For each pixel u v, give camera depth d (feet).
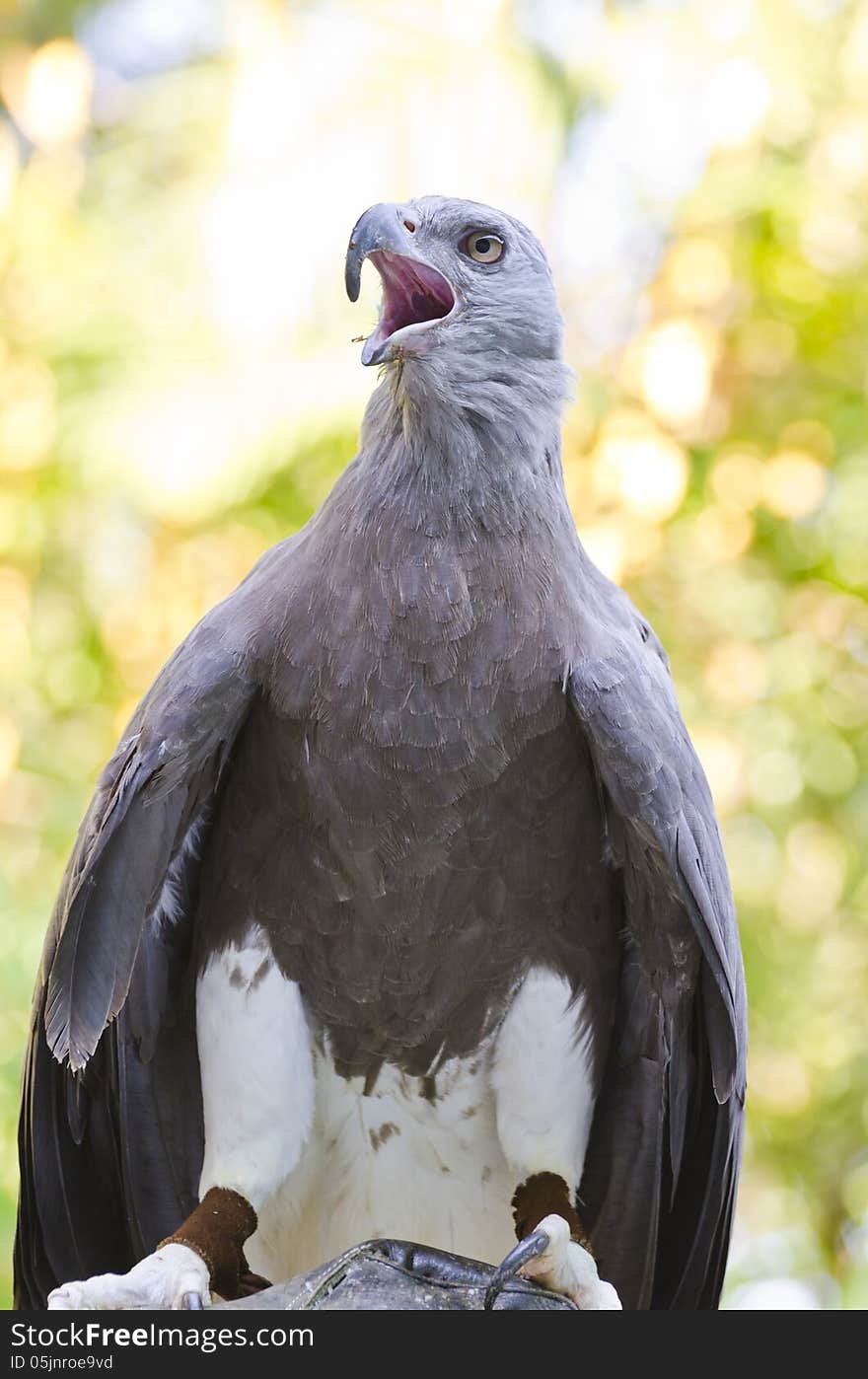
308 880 21.65
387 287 23.50
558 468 22.93
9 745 38.91
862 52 42.78
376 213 23.09
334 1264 20.58
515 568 21.38
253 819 21.81
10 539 41.34
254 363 40.96
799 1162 44.47
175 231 42.52
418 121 41.70
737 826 41.83
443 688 20.92
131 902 21.01
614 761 20.97
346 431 40.70
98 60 50.98
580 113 44.19
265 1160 21.70
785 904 42.60
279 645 21.15
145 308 42.39
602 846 22.08
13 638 41.24
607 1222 23.70
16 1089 34.76
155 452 40.50
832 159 42.75
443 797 21.11
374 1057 22.39
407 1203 23.13
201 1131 23.47
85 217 44.27
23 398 41.57
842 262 43.39
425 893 21.52
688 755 21.93
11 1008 35.45
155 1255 20.53
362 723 20.92
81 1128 23.00
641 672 21.54
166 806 21.20
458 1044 22.27
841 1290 43.88
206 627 21.71
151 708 21.33
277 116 41.78
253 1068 21.81
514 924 21.90
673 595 42.88
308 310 41.39
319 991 22.08
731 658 42.22
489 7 42.47
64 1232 23.16
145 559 41.98
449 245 23.06
